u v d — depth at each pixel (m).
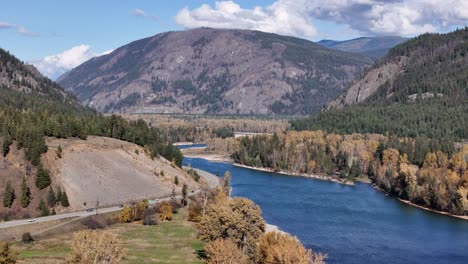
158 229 135.50
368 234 143.50
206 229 99.69
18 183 146.75
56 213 141.88
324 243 131.88
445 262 118.69
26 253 100.44
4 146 156.25
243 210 99.75
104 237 71.81
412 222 161.75
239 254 83.81
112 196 161.25
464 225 159.75
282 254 79.69
